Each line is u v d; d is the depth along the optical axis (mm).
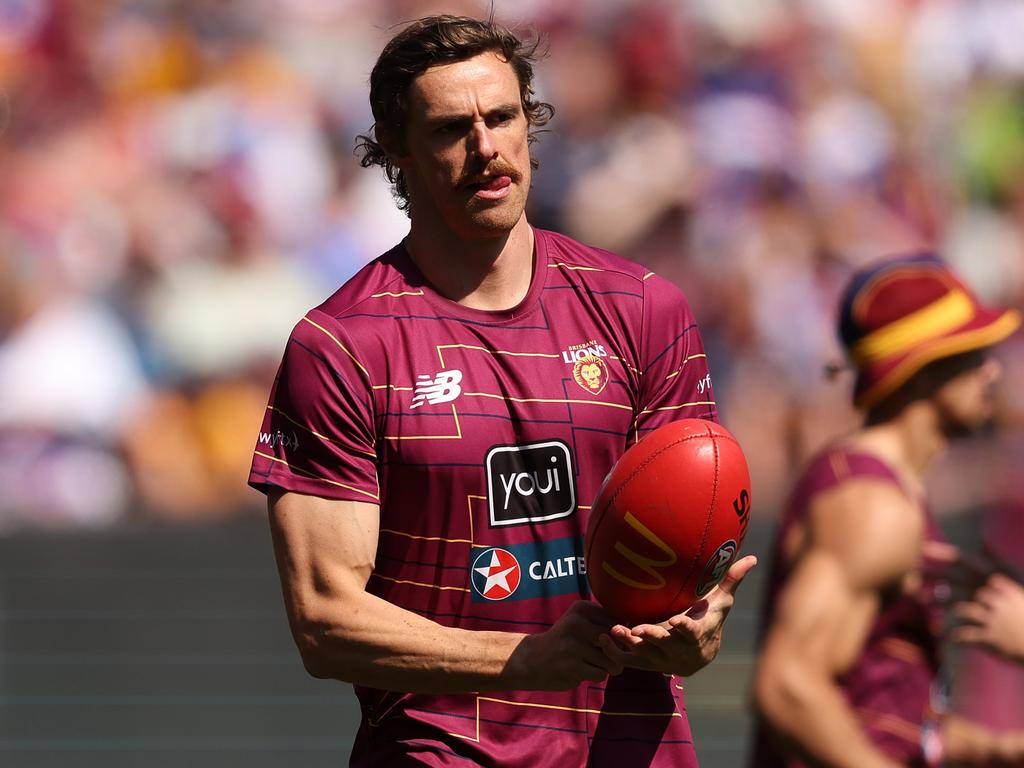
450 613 9695
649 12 32156
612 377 9883
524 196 9727
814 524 11961
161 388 28250
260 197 30406
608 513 8945
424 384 9656
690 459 8883
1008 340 25781
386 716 10047
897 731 11969
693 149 31188
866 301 12734
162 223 29812
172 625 16984
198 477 27781
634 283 10141
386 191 31500
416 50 9547
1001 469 21641
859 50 33344
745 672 16312
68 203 29641
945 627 12617
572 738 9891
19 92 31422
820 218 31312
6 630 16484
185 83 32375
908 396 12625
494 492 9648
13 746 15219
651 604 8883
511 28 10859
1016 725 15781
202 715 15727
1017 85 34312
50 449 26641
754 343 29781
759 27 32656
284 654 16438
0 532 19859
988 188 33344
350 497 9547
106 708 15820
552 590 9727
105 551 18672
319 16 33406
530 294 9938
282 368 9805
